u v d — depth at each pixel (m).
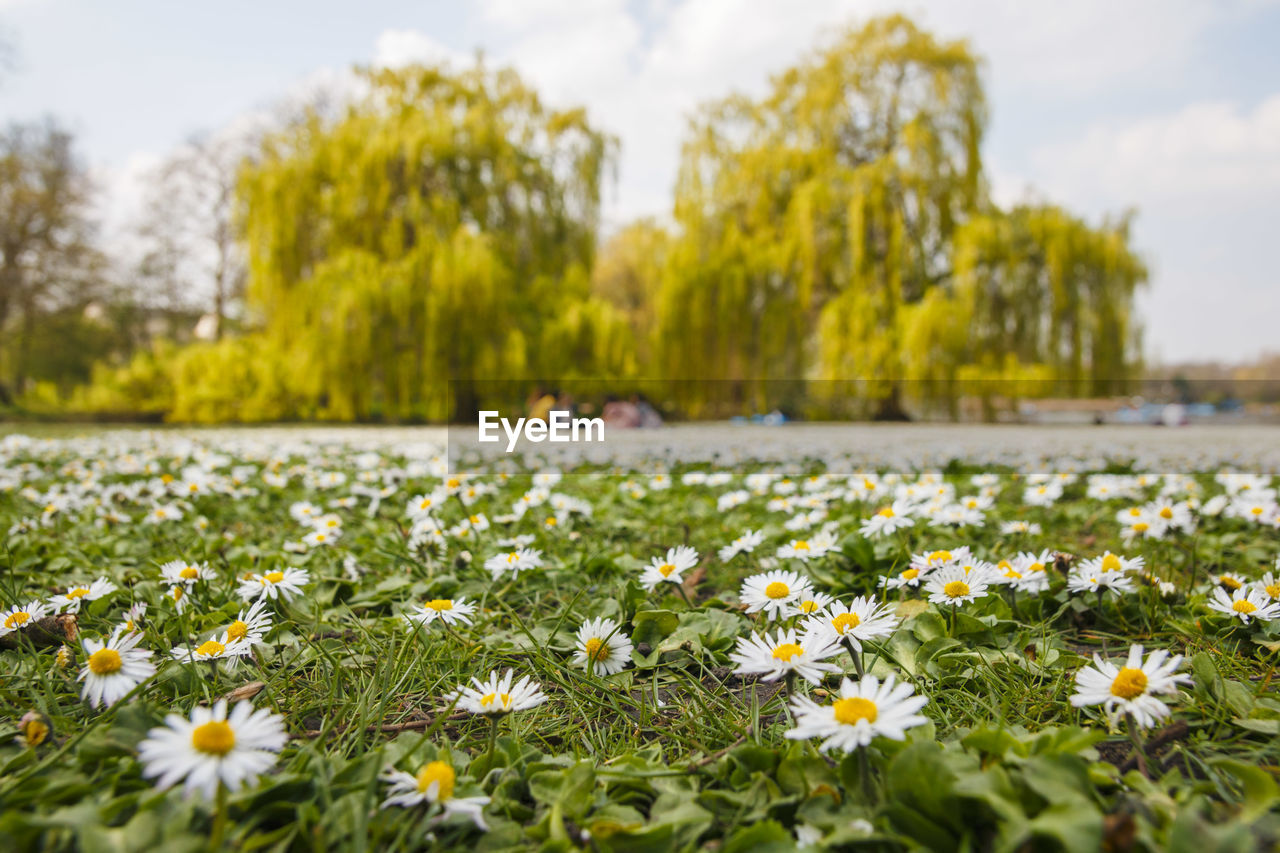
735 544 1.93
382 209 14.61
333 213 14.39
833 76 16.95
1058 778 0.82
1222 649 1.50
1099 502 3.35
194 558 2.35
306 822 0.83
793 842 0.80
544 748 1.20
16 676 1.36
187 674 1.32
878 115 17.23
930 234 15.69
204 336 27.31
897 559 2.08
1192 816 0.73
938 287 14.41
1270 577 1.82
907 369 13.43
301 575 1.70
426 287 13.33
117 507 3.42
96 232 23.34
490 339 13.88
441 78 16.86
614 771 0.98
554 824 0.85
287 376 13.61
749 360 15.56
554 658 1.56
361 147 14.75
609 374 14.20
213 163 24.80
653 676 1.46
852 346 14.06
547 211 16.48
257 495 3.88
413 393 13.59
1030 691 1.28
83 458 5.53
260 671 1.39
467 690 1.10
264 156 15.43
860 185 14.74
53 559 2.36
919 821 0.79
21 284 22.58
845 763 0.90
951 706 1.24
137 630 1.57
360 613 1.94
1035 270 14.91
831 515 3.01
